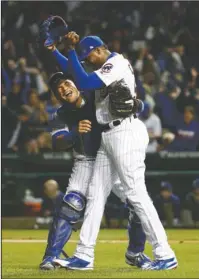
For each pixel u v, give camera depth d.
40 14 50.88
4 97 42.38
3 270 15.47
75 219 15.94
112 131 15.23
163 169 38.25
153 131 39.94
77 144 15.95
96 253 21.44
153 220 15.22
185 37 49.72
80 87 15.04
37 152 39.84
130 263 16.33
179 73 46.94
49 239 15.85
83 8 51.78
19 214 38.47
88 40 15.73
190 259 19.09
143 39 49.78
